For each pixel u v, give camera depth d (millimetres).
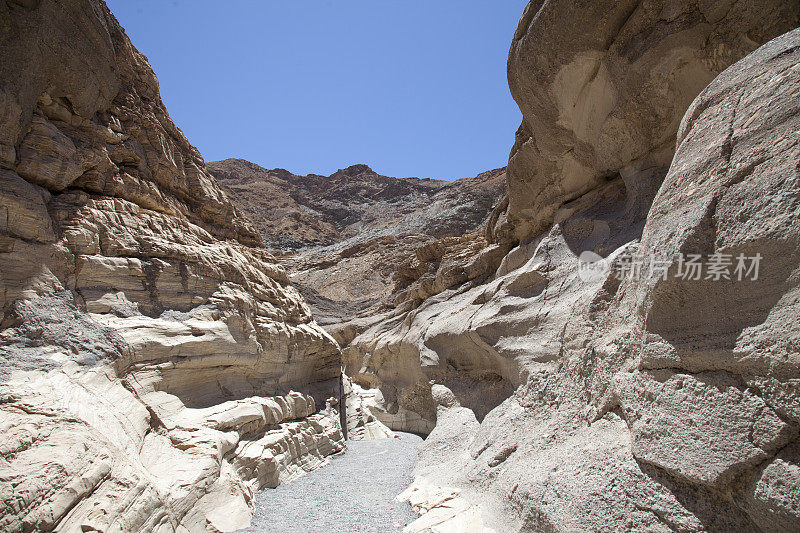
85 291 6039
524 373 7066
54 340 5090
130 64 8945
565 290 7480
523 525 4508
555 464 4719
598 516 3721
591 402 5074
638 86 6543
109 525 3666
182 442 5660
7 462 3475
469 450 7141
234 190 91750
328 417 10562
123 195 7711
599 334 5406
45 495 3404
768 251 3002
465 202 65312
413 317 15547
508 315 8453
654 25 6203
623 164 7676
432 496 6133
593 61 7254
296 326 10609
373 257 48031
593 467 4168
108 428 4652
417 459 8344
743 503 2906
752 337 2980
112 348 5547
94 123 7484
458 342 10016
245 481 6469
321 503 6422
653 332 3873
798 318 2701
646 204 6879
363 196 109625
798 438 2666
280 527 5504
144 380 5895
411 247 47844
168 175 9156
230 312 7875
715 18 5500
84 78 7012
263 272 10883
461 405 9242
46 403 4246
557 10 7086
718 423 3098
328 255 53125
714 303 3363
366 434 12328
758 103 3508
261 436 7594
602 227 7707
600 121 7734
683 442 3320
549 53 7625
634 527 3482
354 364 20266
